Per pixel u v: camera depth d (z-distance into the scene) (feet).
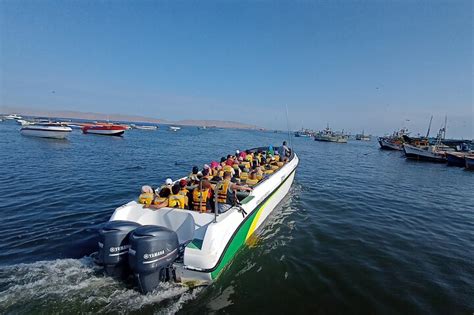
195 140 152.66
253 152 40.37
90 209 26.05
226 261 16.02
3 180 36.52
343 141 228.84
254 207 20.40
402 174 65.21
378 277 17.12
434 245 22.75
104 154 69.56
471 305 14.80
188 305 13.08
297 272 17.19
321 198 36.27
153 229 13.14
